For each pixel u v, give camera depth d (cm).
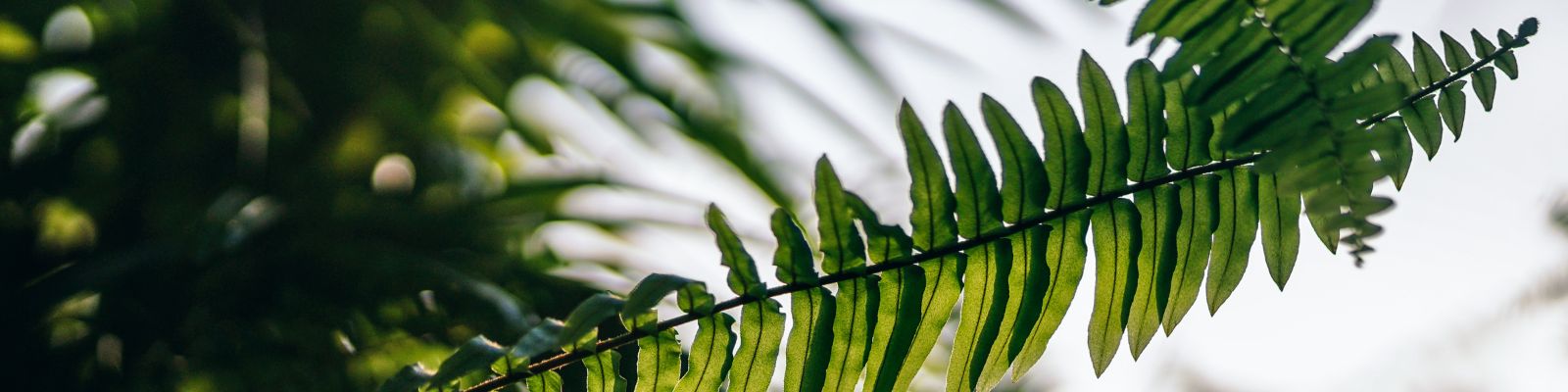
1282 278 85
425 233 135
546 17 155
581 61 160
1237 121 81
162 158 145
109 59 147
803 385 83
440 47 157
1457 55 84
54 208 137
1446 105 84
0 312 118
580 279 127
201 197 145
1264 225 85
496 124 167
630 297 80
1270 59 81
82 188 141
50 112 146
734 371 83
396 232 135
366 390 115
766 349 83
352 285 119
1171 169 85
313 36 154
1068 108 84
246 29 150
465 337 114
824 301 84
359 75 156
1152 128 84
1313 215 84
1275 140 80
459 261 130
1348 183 79
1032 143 84
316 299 119
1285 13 80
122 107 147
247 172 141
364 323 117
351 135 152
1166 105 84
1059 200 84
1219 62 81
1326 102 80
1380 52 79
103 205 140
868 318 84
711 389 83
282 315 119
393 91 157
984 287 85
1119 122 84
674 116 155
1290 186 80
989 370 85
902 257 84
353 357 117
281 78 154
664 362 83
